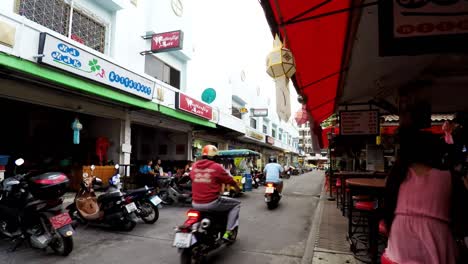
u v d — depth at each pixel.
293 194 12.87
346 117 7.43
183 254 3.76
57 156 10.37
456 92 5.67
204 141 17.98
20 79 7.02
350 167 10.94
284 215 7.93
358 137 7.99
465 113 5.20
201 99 15.41
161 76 12.59
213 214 4.36
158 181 9.65
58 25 7.82
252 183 14.91
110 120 10.66
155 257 4.41
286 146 37.97
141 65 10.86
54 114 11.43
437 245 1.76
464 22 2.35
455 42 2.35
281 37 3.38
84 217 6.00
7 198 4.68
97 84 8.05
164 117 12.84
